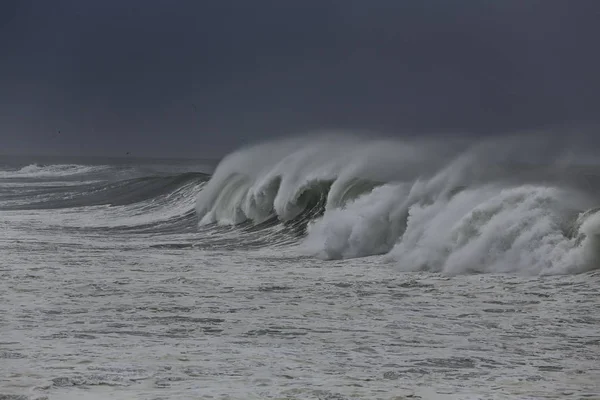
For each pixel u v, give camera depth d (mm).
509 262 57188
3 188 181750
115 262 64312
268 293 48875
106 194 151625
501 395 24703
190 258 69000
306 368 28594
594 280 51281
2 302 43469
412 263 60938
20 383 24812
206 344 32938
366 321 39844
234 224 100750
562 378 27859
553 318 41156
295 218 93438
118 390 24094
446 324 39312
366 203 73062
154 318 39375
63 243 80375
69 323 37500
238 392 24141
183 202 125500
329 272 59438
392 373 28188
